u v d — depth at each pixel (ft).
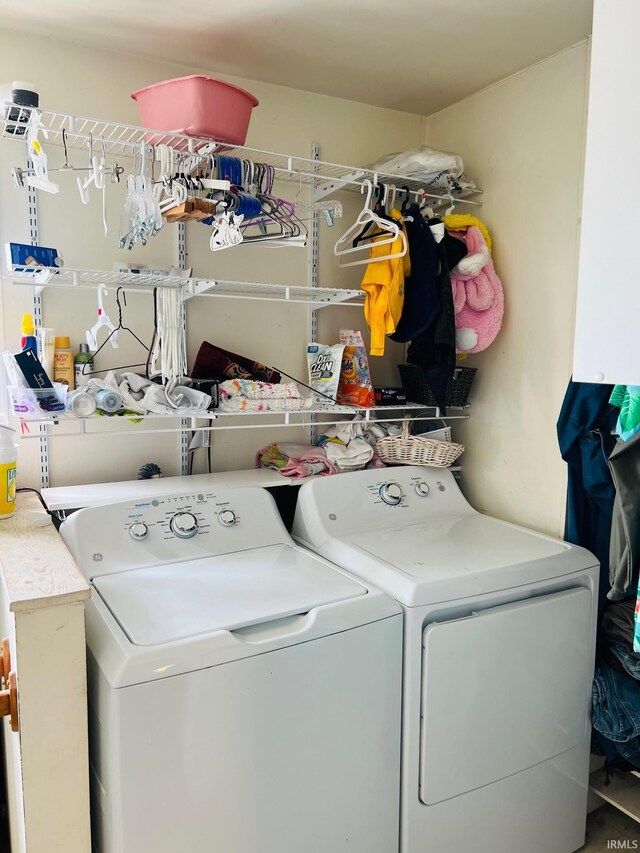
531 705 5.43
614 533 5.34
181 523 5.49
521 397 6.90
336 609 4.55
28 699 3.65
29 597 3.57
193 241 6.72
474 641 5.01
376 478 6.59
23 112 4.98
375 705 4.69
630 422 4.32
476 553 5.61
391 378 8.14
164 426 6.77
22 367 5.05
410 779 4.86
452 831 5.12
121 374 5.98
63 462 6.33
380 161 7.15
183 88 5.32
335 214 6.56
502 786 5.35
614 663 5.98
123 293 6.40
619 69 3.40
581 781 5.96
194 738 3.92
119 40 6.00
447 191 7.16
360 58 6.42
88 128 6.10
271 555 5.59
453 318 6.47
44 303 6.05
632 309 3.42
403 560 5.37
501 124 6.98
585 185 3.62
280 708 4.23
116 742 3.70
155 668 3.79
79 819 3.90
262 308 7.21
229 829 4.10
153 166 5.59
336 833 4.59
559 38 6.02
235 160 5.63
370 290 6.62
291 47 6.17
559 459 6.50
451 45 6.15
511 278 6.97
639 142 3.33
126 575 4.99
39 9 5.41
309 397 6.91
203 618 4.32
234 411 6.02
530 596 5.50
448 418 7.34
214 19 5.63
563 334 6.39
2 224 5.81
